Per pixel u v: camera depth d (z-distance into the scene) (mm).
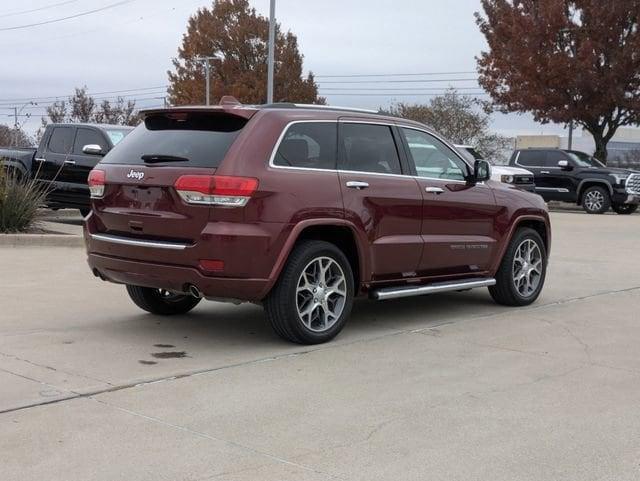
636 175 23109
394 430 4371
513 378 5441
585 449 4137
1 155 15062
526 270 8203
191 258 5711
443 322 7312
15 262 10258
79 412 4555
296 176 6004
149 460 3895
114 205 6254
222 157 5766
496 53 31219
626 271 10914
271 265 5809
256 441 4176
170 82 50406
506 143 51969
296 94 46594
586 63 27703
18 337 6324
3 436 4160
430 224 7078
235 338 6492
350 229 6352
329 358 5883
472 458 3992
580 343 6520
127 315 7312
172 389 5035
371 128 6816
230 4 46406
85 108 48250
